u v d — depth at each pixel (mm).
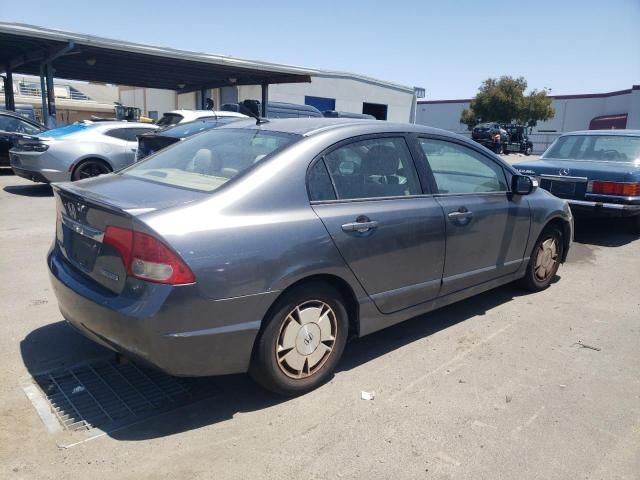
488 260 4562
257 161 3273
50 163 9727
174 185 3281
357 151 3633
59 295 3266
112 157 10172
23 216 8375
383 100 36781
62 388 3365
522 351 4098
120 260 2828
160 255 2689
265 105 21344
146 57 16812
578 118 55875
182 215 2812
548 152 8945
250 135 3736
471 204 4289
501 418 3168
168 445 2832
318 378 3424
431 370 3752
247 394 3371
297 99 31766
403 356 3963
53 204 9438
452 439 2951
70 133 10180
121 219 2801
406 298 3861
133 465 2662
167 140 8234
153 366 2818
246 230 2936
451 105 63062
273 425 3045
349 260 3371
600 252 7391
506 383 3594
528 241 5020
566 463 2775
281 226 3066
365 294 3559
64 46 14609
